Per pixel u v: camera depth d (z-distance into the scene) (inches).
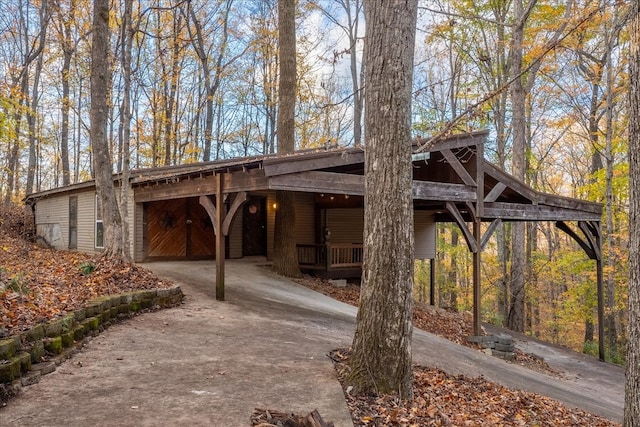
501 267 690.8
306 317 313.9
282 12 462.3
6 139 550.6
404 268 168.4
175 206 528.1
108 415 131.5
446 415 157.8
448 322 445.4
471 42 671.8
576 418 204.5
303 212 574.2
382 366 166.1
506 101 697.0
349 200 556.7
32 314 192.4
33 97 767.1
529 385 261.7
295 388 164.1
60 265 345.7
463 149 408.2
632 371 134.3
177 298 315.0
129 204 493.7
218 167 324.5
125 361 185.3
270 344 227.9
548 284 942.4
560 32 476.1
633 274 135.0
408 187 169.9
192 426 126.0
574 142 778.2
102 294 266.1
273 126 909.2
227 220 327.9
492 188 452.1
